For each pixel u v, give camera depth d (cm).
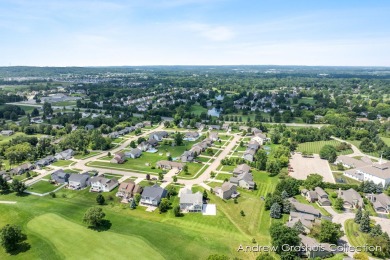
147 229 9175
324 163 15862
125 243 8394
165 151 17750
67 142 17762
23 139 18200
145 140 19062
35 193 12000
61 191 12175
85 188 12481
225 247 8294
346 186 12331
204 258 7794
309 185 12288
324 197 11219
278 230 8112
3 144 17438
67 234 8881
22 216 10025
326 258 7906
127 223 9569
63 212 10294
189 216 10112
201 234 8925
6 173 13888
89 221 9156
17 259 7838
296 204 10400
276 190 11406
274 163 14338
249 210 10588
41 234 8919
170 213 10325
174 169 14625
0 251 8188
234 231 9175
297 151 17950
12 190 12194
